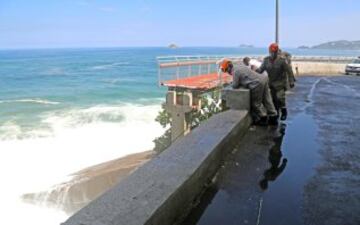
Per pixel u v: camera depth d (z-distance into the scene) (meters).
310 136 8.04
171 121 17.19
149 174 3.95
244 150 6.86
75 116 34.31
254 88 8.49
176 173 4.05
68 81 77.06
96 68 117.44
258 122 8.89
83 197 15.88
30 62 158.38
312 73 32.47
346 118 10.27
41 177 18.12
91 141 25.05
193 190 4.26
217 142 5.52
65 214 14.39
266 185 5.11
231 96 8.41
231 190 4.90
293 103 13.36
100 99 49.09
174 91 16.92
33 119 34.09
